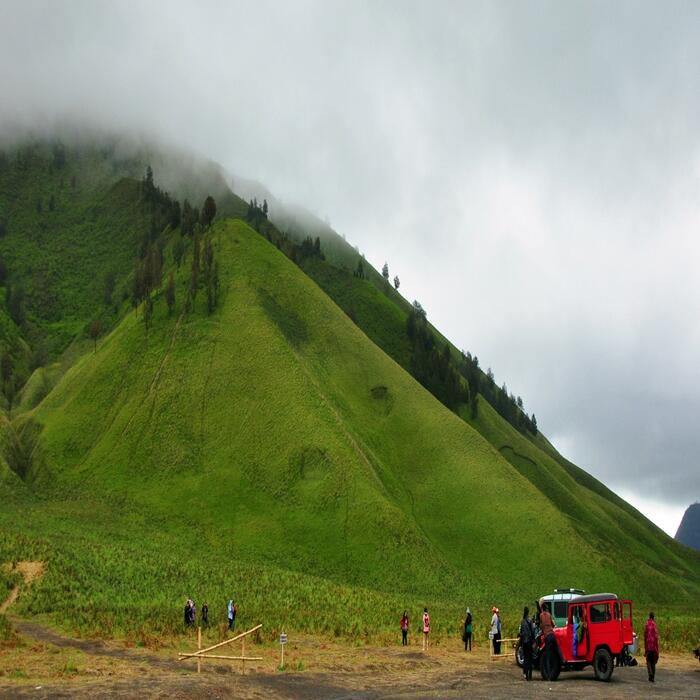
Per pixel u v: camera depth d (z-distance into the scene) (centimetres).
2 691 2845
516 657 4434
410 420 16000
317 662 4153
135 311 18550
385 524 12056
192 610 5541
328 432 13938
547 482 19600
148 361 16225
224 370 15700
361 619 6706
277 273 18875
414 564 11444
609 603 4003
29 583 6794
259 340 16188
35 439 14850
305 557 11588
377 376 17012
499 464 14850
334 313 18525
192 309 17512
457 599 10688
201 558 10606
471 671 4131
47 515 11900
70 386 16300
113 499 13012
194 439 14450
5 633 4531
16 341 19650
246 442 14162
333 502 12631
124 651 4297
